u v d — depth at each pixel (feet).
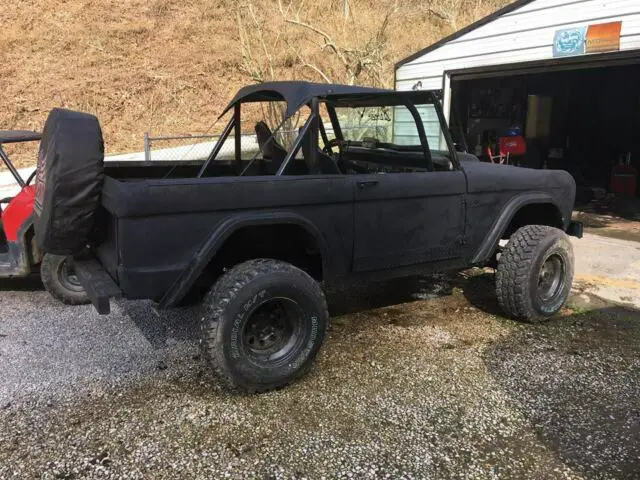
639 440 9.59
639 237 24.57
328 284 12.20
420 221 13.09
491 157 33.99
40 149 12.12
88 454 9.19
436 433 9.79
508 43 27.35
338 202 11.76
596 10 23.50
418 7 64.39
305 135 11.96
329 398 10.96
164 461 9.02
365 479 8.61
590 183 37.63
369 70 47.57
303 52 56.18
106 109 49.49
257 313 11.01
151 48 59.36
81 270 11.51
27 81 50.98
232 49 59.52
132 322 14.97
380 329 14.44
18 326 14.69
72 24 60.80
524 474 8.73
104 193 10.55
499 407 10.61
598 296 16.96
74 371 12.08
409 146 14.42
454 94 31.27
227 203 10.52
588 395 11.04
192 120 50.57
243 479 8.60
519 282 14.17
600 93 38.86
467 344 13.46
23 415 10.31
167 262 10.19
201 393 11.17
